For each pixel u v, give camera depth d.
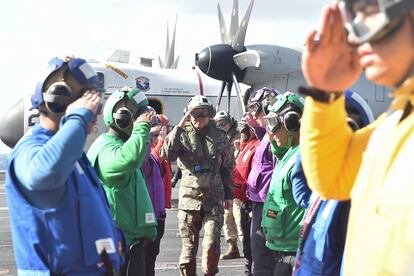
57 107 3.23
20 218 3.16
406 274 1.85
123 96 5.12
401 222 1.87
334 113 2.29
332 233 3.06
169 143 7.18
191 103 7.18
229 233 9.43
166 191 8.53
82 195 3.25
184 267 7.19
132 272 5.19
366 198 2.03
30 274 3.20
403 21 1.80
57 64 3.21
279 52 20.05
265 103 6.44
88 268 3.25
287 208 4.91
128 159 4.64
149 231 5.29
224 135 7.41
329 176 2.39
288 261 4.93
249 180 6.25
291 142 5.18
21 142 3.18
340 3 1.90
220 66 19.59
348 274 2.14
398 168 1.92
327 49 2.17
